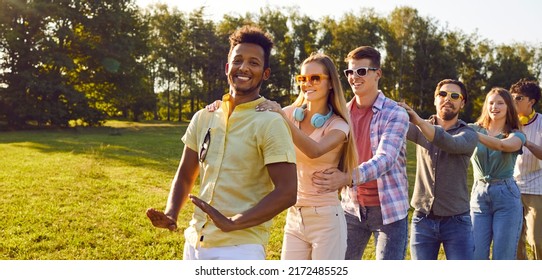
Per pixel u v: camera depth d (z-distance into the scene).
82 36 37.34
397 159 3.84
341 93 3.46
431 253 4.25
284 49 52.19
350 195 3.92
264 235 2.59
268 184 2.53
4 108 33.97
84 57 37.44
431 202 4.15
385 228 3.79
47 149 18.31
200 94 51.09
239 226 2.31
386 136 3.67
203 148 2.61
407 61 47.97
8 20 34.22
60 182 10.63
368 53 3.90
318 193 3.42
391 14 49.25
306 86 3.49
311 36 52.50
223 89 50.50
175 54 51.50
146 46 40.31
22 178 11.02
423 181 4.23
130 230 6.99
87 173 11.82
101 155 16.16
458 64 49.91
